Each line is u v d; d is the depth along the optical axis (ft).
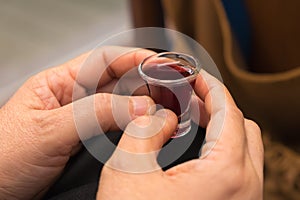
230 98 0.96
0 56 2.78
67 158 1.02
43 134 0.97
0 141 0.99
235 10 1.44
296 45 1.42
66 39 2.90
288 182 1.41
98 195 0.85
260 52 1.51
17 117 1.01
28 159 0.98
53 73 1.08
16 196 1.02
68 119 0.97
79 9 3.19
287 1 1.34
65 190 1.02
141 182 0.84
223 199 0.84
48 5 3.25
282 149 1.45
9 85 2.55
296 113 1.39
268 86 1.32
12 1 3.28
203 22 1.51
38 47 2.85
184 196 0.82
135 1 1.68
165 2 1.59
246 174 0.87
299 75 1.25
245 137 0.91
